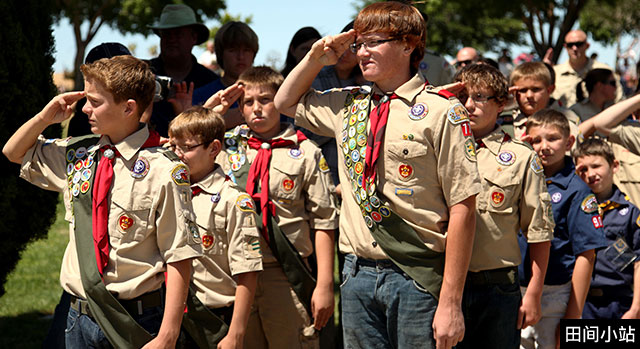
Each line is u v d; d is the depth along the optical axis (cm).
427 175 344
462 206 339
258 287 461
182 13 674
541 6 2222
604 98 840
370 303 365
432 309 349
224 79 639
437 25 2545
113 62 340
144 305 340
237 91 476
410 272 348
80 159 350
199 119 416
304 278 456
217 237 425
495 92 422
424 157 342
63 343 423
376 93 362
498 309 404
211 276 429
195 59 715
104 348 343
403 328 353
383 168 351
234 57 626
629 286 506
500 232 407
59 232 1212
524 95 568
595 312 511
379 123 352
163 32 672
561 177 479
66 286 351
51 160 366
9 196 532
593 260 465
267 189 456
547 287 473
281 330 461
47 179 367
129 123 345
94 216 337
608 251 509
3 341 668
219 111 477
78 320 349
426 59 743
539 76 563
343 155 368
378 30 345
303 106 391
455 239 338
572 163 487
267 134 479
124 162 341
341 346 525
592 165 521
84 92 346
